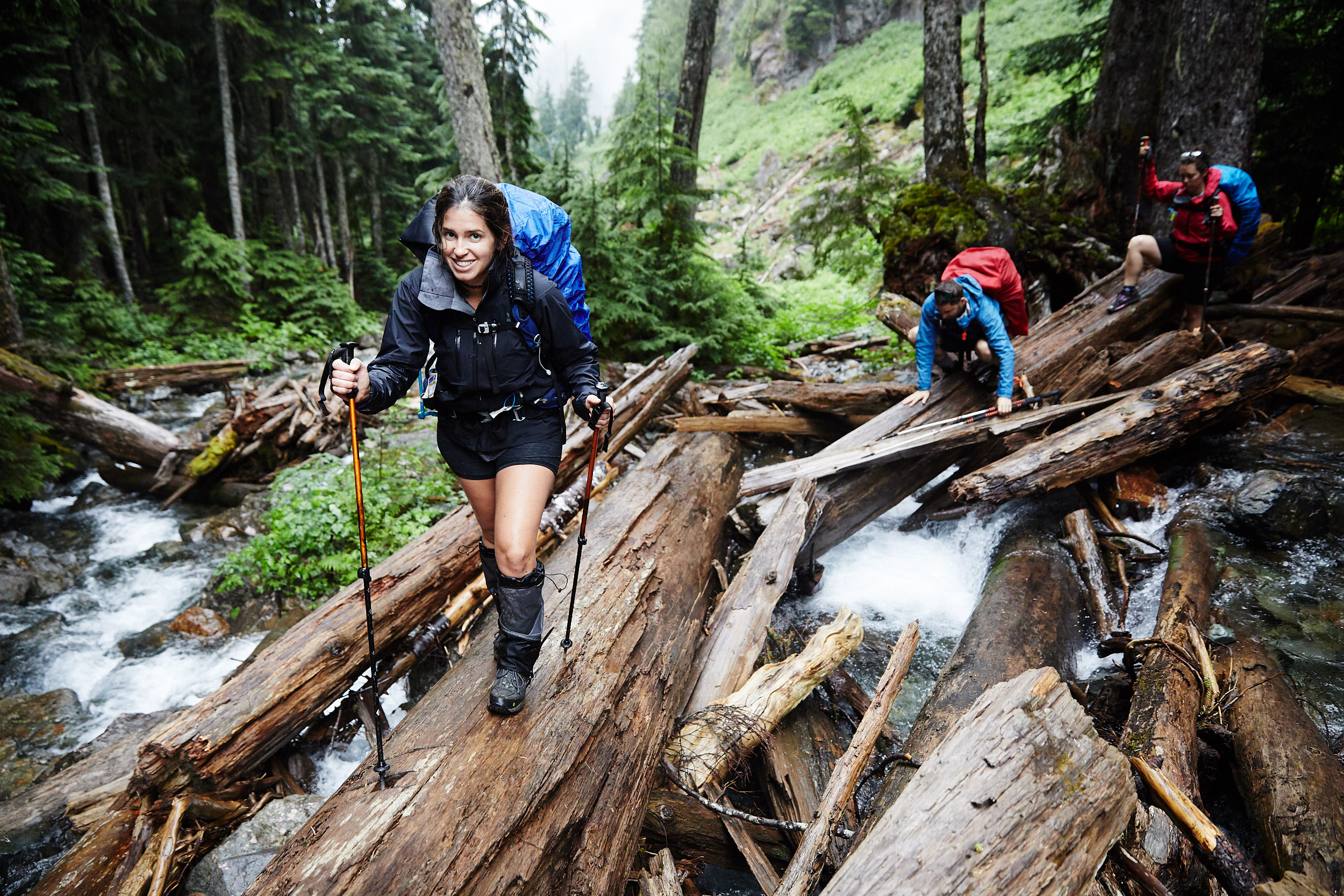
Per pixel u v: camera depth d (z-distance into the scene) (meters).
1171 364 5.21
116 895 2.34
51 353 8.68
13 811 2.90
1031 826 1.69
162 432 6.96
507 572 2.26
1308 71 8.80
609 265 9.48
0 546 5.42
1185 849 2.09
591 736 2.42
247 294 13.98
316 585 4.80
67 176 12.52
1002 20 31.38
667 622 3.27
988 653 3.12
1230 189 5.00
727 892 2.47
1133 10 8.39
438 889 1.87
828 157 10.71
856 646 3.10
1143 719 2.56
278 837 2.58
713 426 5.86
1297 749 2.37
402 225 22.56
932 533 4.87
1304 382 5.35
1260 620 3.22
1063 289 7.59
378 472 5.80
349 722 3.36
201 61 16.56
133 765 3.15
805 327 12.56
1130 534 4.07
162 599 5.00
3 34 9.86
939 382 5.20
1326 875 1.96
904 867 1.64
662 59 10.08
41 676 4.18
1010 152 13.78
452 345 2.08
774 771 2.62
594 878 2.12
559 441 2.27
